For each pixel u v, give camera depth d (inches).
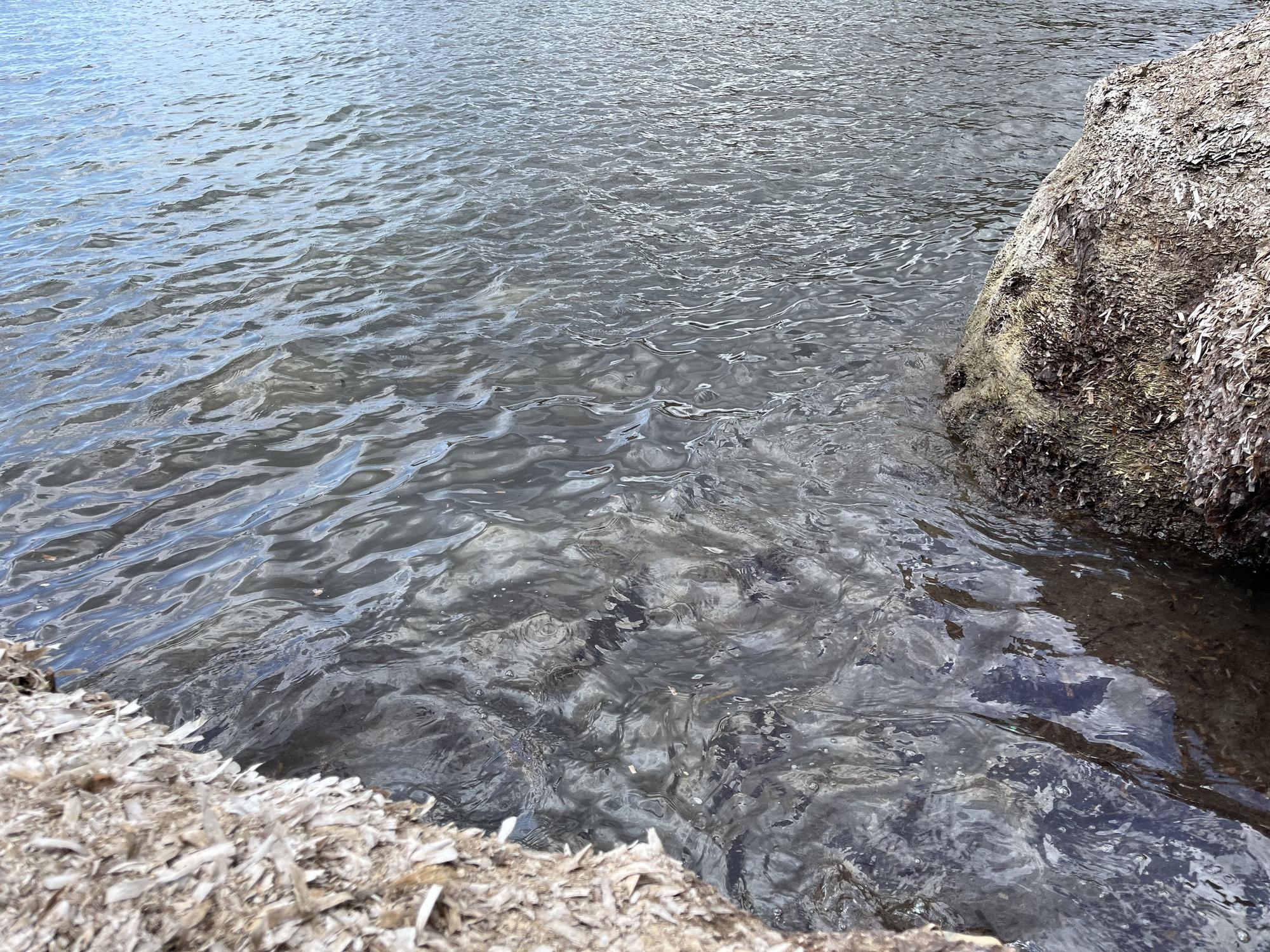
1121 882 121.8
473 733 148.9
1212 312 171.3
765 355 267.0
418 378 258.4
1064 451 198.5
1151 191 188.2
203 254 335.3
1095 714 147.6
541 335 279.9
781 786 137.8
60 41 658.2
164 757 111.0
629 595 177.8
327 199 383.9
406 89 529.3
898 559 184.7
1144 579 176.1
